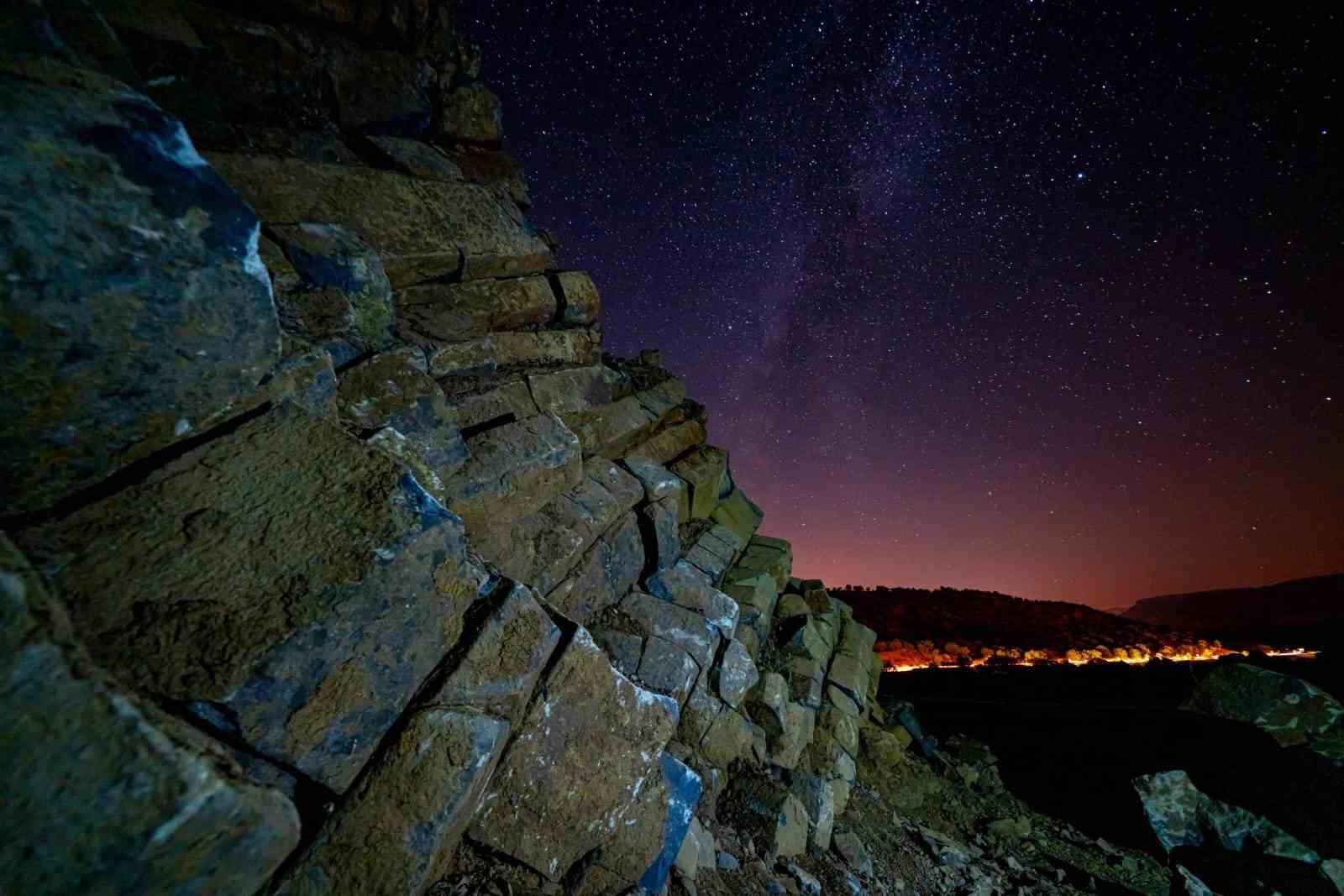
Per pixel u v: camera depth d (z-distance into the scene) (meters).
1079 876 4.41
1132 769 5.94
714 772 3.35
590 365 4.41
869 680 6.53
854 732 5.01
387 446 2.00
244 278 1.54
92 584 1.19
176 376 1.43
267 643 1.29
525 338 3.99
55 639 0.94
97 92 1.32
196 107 2.85
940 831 4.79
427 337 3.33
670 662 3.43
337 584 1.41
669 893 2.37
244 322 1.56
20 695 0.88
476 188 4.05
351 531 1.49
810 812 3.60
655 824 2.32
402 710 1.58
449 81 4.27
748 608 4.84
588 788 2.10
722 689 3.63
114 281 1.29
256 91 3.18
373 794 1.47
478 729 1.67
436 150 4.09
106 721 0.94
